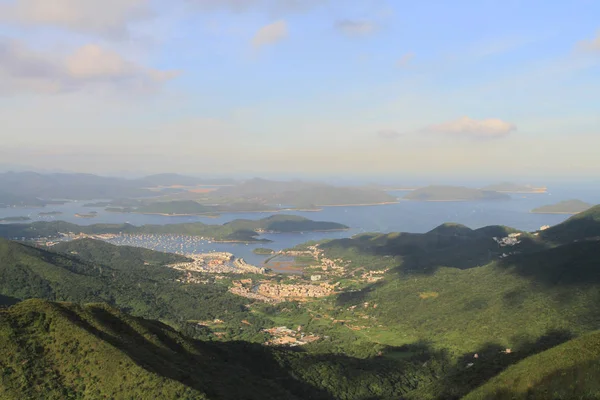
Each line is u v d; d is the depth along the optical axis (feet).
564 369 303.48
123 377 311.88
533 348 524.93
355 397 472.44
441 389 420.36
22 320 352.28
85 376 317.42
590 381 279.49
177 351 415.85
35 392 302.04
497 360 460.55
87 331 350.43
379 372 524.93
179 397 295.69
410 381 517.96
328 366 519.60
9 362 317.01
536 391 297.53
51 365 324.19
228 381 387.75
